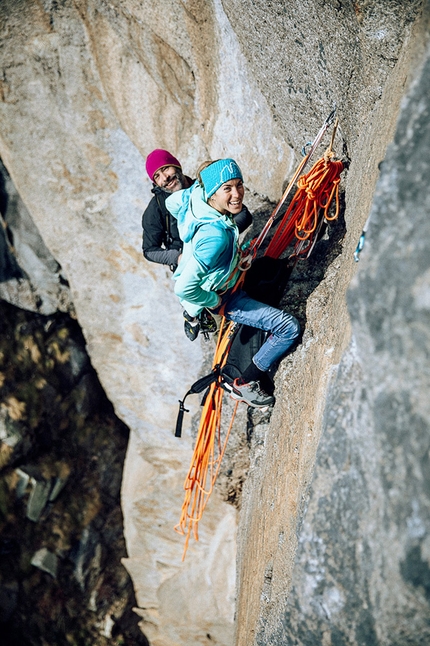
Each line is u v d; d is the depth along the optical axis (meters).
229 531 5.99
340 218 3.34
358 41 2.68
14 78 4.63
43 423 7.88
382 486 1.74
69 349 8.05
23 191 5.20
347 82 2.91
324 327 2.94
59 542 7.95
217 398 3.59
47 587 7.87
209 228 2.73
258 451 4.02
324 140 3.32
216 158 4.32
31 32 4.39
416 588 1.67
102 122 4.69
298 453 2.75
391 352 1.71
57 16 4.27
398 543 1.70
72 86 4.56
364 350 1.80
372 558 1.78
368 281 1.77
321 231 3.40
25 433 7.68
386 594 1.75
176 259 3.32
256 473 3.92
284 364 3.33
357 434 1.84
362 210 2.61
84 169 4.93
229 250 2.80
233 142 4.07
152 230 3.40
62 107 4.68
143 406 5.78
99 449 8.34
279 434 3.30
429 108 1.73
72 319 8.12
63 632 7.88
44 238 5.40
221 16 3.37
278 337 3.18
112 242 5.19
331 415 1.95
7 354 7.62
